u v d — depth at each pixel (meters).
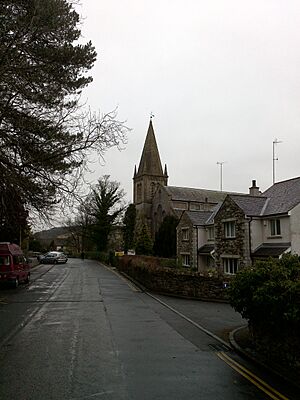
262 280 9.91
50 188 17.70
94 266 53.47
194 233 42.41
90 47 18.58
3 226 26.09
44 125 16.62
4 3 15.02
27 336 11.95
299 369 8.15
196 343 11.24
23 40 15.73
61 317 15.46
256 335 10.09
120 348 10.48
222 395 6.98
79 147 17.31
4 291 24.92
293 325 8.38
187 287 23.14
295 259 10.55
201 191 78.31
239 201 33.31
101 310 17.36
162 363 9.05
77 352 9.98
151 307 18.67
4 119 16.23
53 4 15.91
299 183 32.78
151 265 27.83
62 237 123.12
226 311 17.67
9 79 14.74
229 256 33.41
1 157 16.50
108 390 7.17
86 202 18.94
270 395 7.02
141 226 67.62
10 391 7.12
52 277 35.50
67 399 6.72
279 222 30.53
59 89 17.53
